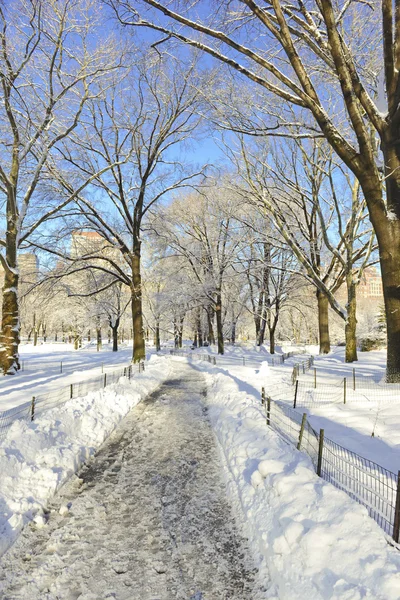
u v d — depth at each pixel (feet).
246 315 186.29
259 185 75.05
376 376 50.08
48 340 284.61
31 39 52.95
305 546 12.74
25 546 15.02
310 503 15.23
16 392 43.45
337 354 93.40
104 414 34.40
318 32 40.19
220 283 124.06
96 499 19.21
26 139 58.80
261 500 17.47
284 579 12.25
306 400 38.81
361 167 40.09
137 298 81.87
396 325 41.14
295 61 37.58
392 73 39.24
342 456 21.38
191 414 38.83
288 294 129.59
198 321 177.17
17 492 18.57
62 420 28.73
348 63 39.06
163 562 14.15
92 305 145.38
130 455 26.04
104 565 13.96
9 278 58.59
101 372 64.23
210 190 106.22
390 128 40.34
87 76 56.24
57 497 19.30
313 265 83.30
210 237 123.54
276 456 21.62
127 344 229.86
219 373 66.39
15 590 12.59
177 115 75.72
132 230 83.05
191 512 17.90
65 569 13.69
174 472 22.91
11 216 57.93
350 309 73.72
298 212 90.48
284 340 245.65
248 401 36.58
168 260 134.10
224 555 14.55
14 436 23.30
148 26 40.29
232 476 21.56
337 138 40.24
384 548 11.87
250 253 118.83
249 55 38.93
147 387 53.93
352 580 10.96
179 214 119.14
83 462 24.36
